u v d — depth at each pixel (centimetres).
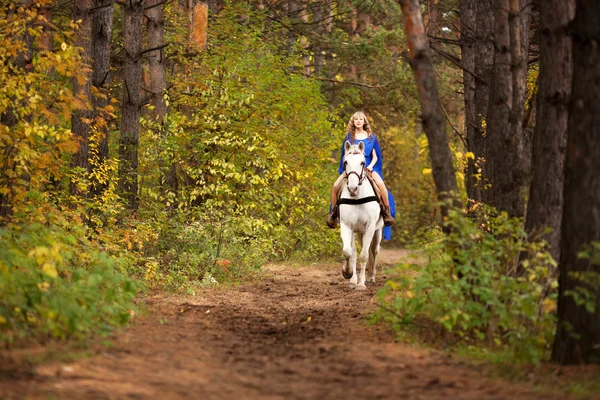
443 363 884
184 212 2066
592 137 843
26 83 1264
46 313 882
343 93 3853
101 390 696
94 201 1659
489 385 779
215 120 2230
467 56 2039
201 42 2386
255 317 1302
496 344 979
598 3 830
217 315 1295
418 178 4834
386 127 4500
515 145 1116
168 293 1556
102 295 1098
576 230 853
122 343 936
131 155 1850
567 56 995
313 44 3584
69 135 1266
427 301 1075
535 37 1823
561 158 1011
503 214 1035
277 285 1872
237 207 2191
